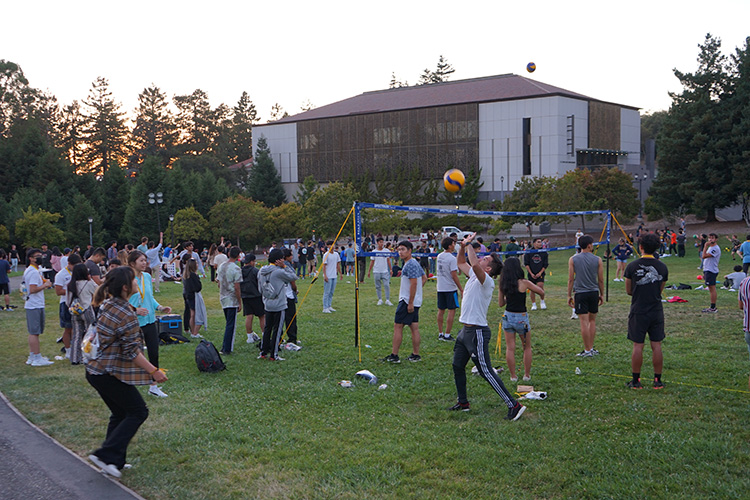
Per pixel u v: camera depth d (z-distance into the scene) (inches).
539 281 549.3
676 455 200.2
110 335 188.7
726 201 1771.7
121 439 193.3
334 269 563.5
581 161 2450.8
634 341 279.9
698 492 175.2
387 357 351.3
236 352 387.9
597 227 2257.6
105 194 2362.2
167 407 267.6
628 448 207.8
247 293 418.0
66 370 346.9
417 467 196.7
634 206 1801.2
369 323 495.2
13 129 2925.7
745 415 238.7
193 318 447.2
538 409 253.8
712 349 360.5
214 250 879.1
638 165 2706.7
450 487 182.4
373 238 1118.4
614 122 2576.3
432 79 4805.6
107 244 2284.7
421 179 2568.9
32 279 358.9
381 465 199.3
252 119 5007.4
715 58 1806.1
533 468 194.1
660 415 241.4
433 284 840.3
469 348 248.4
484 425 235.8
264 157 2849.4
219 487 185.6
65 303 379.9
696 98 1817.2
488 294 251.3
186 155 3900.1
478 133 2450.8
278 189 2851.9
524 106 2352.4
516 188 1994.3
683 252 1247.5
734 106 1774.1
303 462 202.5
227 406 268.7
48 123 3686.0
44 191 2228.1
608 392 275.6
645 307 277.1
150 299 297.9
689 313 496.1
